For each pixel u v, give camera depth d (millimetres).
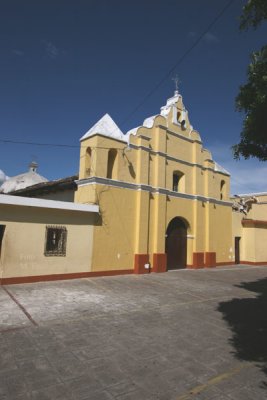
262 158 5879
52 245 12359
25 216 11531
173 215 17672
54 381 4586
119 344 6105
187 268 18906
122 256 14664
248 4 5012
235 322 7984
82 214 13203
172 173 17969
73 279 12703
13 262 11156
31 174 27078
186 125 19281
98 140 13977
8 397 4133
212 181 20844
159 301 9852
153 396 4309
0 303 8523
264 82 5078
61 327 6887
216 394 4445
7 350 5559
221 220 21500
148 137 16406
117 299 9781
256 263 23094
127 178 15234
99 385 4535
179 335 6809
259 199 27516
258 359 5707
